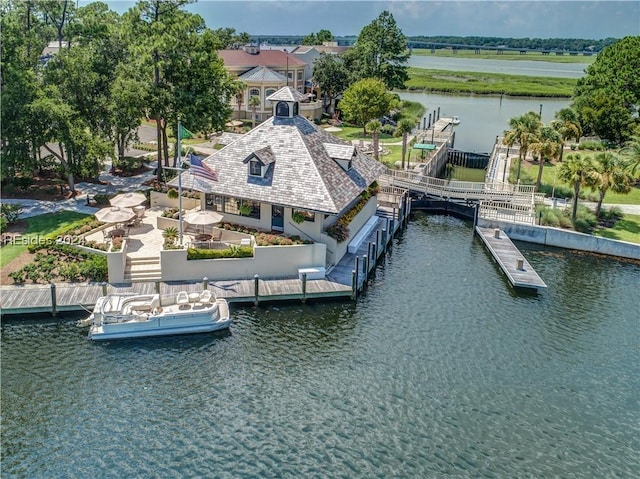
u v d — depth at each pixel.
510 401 27.56
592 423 26.31
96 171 50.38
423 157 70.38
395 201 55.06
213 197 42.28
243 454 23.70
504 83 172.50
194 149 68.88
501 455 24.16
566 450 24.62
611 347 32.47
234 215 41.59
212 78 56.00
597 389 28.72
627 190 48.00
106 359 29.58
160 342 31.23
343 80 95.81
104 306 31.53
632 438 25.47
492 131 101.31
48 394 26.78
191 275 36.38
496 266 43.31
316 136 44.50
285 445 24.27
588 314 36.22
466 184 60.44
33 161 47.03
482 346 32.16
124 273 35.88
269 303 35.50
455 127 102.81
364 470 23.08
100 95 52.09
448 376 29.30
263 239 37.94
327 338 32.41
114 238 38.69
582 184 47.59
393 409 26.70
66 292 34.25
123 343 30.95
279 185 39.66
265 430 25.08
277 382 28.36
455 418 26.27
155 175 56.66
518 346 32.25
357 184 43.44
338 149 43.28
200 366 29.44
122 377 28.27
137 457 23.36
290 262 37.59
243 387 27.91
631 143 59.06
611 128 78.00
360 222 46.09
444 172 77.06
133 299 32.56
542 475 23.19
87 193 50.31
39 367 28.69
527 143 58.56
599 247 46.34
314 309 35.41
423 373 29.48
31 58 53.25
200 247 38.03
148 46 49.66
